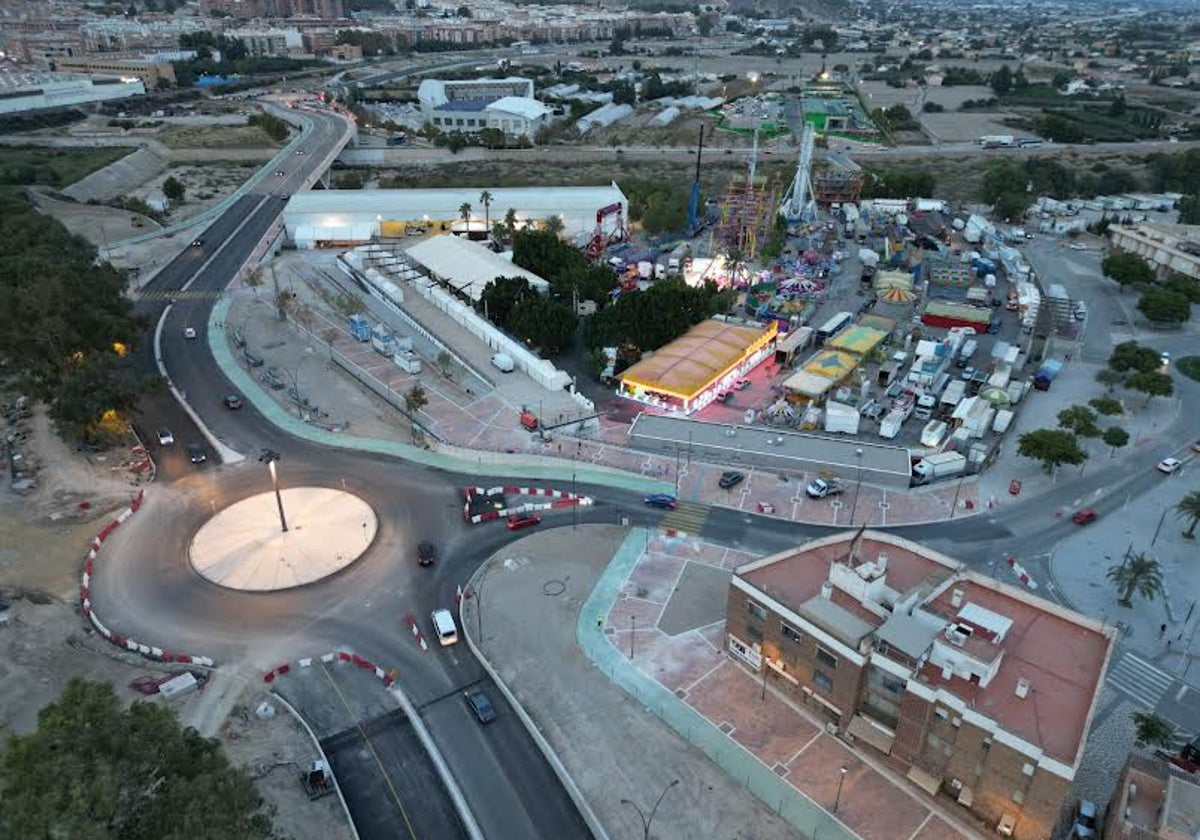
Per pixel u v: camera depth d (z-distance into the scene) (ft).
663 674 273.13
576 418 428.97
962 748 216.74
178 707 255.91
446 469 392.88
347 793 230.27
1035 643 236.63
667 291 518.78
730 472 385.09
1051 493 381.81
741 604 267.39
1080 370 518.78
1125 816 201.57
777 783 234.79
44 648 276.00
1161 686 271.49
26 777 154.71
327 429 426.10
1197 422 452.35
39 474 380.58
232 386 467.93
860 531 271.69
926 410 449.48
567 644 285.23
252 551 329.93
